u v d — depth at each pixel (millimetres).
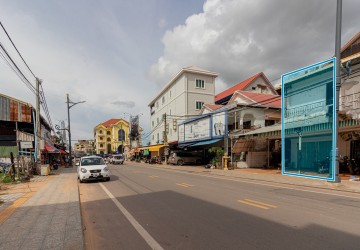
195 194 9938
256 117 25406
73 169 30109
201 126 28812
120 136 92875
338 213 6781
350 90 16641
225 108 25531
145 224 6004
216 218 6375
